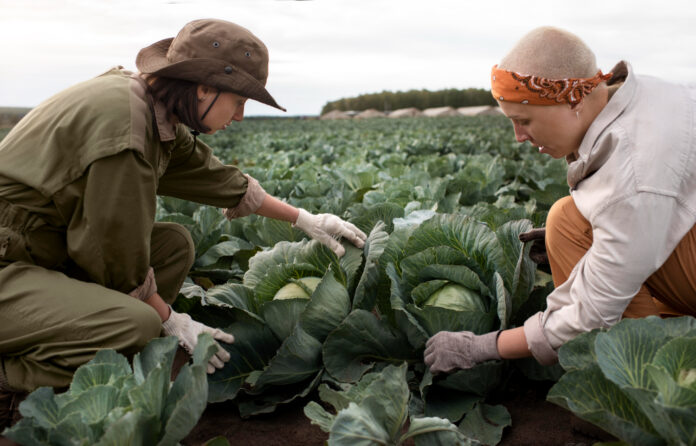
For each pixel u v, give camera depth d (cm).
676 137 176
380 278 256
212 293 262
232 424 234
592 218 186
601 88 189
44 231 214
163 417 156
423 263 239
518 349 203
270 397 241
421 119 4925
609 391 149
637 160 175
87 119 202
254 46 216
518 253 255
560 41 180
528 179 638
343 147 1422
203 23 212
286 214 279
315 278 268
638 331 154
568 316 191
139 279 220
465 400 221
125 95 208
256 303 270
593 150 187
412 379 235
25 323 205
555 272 229
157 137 218
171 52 215
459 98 10544
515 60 186
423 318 225
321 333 240
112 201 203
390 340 234
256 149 1555
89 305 205
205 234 397
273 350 250
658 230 176
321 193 541
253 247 418
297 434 226
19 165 206
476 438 204
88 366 163
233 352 242
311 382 239
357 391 194
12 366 209
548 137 193
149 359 174
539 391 244
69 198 206
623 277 180
